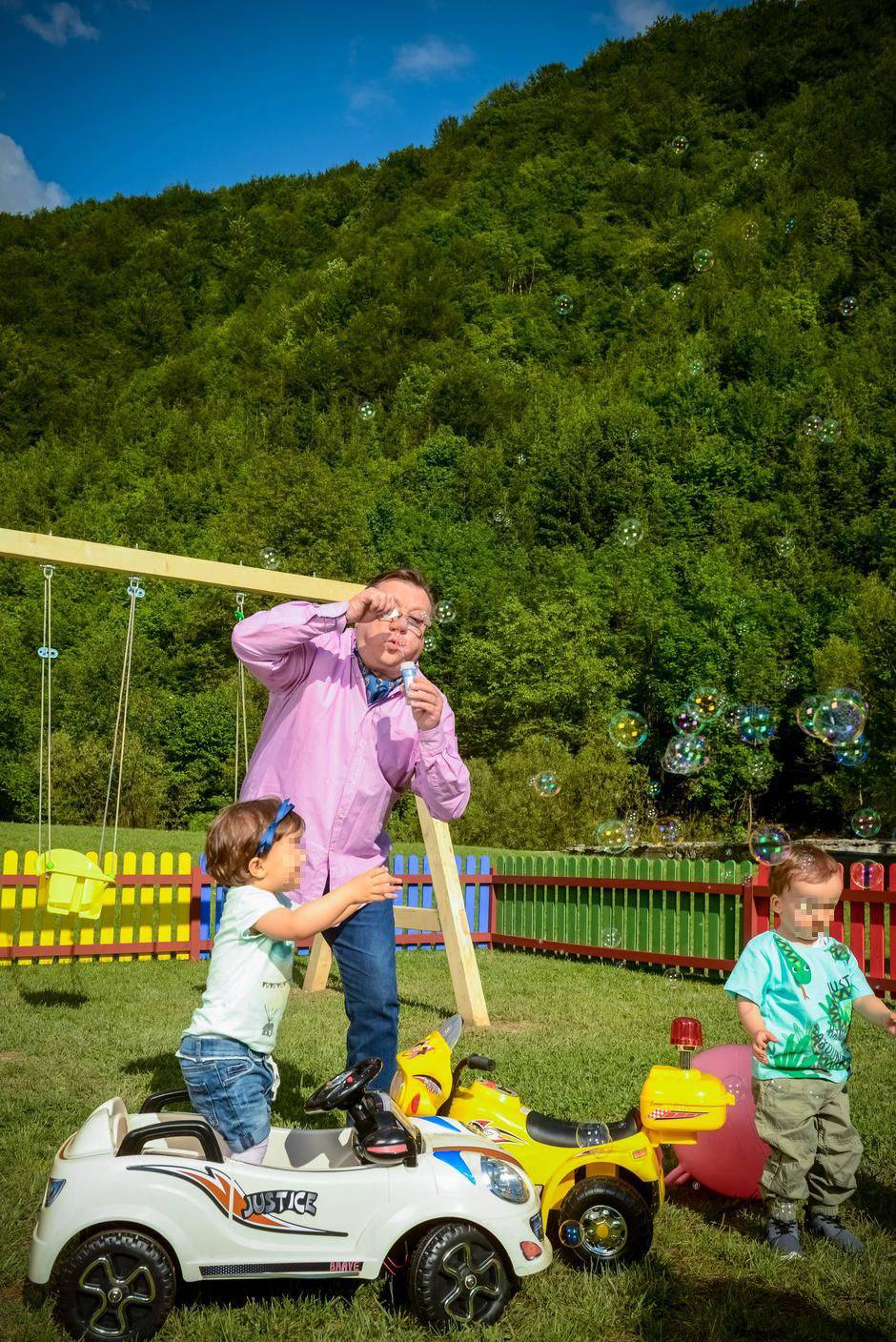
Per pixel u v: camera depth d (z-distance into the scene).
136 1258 2.47
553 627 37.00
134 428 74.50
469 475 58.88
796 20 130.12
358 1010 3.25
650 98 123.81
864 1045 5.90
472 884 10.73
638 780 29.12
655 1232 3.11
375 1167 2.62
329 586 6.35
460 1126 2.90
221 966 2.78
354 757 3.31
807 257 79.62
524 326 87.38
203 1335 2.47
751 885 8.38
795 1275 2.83
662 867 9.27
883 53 120.44
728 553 47.09
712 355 66.62
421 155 126.06
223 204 125.81
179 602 43.06
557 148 119.94
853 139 99.19
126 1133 2.67
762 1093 3.08
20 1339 2.38
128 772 28.44
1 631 41.25
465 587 43.91
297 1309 2.63
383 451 68.31
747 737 12.71
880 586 39.84
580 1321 2.58
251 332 92.81
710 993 7.64
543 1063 5.13
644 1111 2.97
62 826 21.17
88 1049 5.37
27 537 5.60
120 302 101.56
